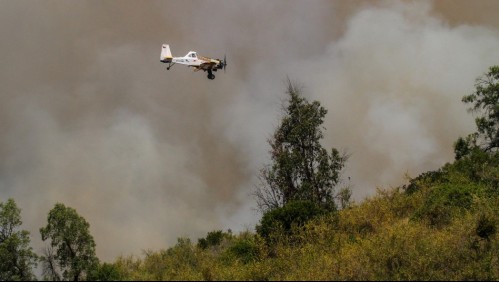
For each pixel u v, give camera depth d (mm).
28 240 21578
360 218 27391
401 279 19922
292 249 25047
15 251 21281
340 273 20094
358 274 20172
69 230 21328
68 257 21266
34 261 21375
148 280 19375
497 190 30891
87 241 21578
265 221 27781
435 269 21094
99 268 20172
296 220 27562
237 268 21859
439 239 23094
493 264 21953
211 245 28516
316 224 27281
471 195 28734
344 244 24078
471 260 21969
